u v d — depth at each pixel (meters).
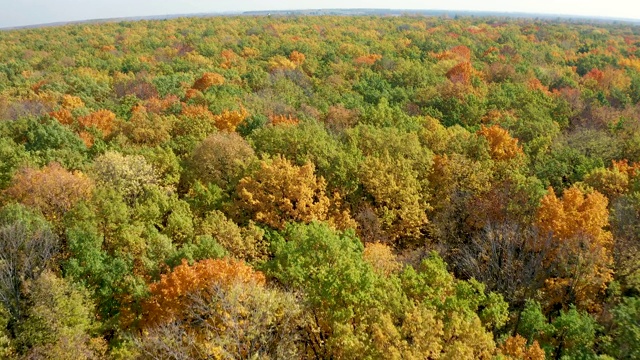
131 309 30.58
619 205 42.41
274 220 43.97
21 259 30.50
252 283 26.77
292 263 29.81
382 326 23.89
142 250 35.31
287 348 24.59
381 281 28.42
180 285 27.83
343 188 47.84
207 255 33.00
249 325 24.36
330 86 96.38
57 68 117.12
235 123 66.12
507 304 28.72
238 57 130.88
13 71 117.00
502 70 105.81
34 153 50.59
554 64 120.81
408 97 91.50
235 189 49.62
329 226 41.56
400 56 129.62
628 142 61.59
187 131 63.47
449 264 40.88
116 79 106.12
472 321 25.11
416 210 45.66
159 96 89.81
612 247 38.72
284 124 60.12
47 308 27.56
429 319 23.58
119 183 46.03
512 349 25.12
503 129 64.50
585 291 35.56
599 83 102.56
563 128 74.00
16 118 72.88
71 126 66.25
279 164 46.56
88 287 31.56
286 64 117.12
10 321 28.22
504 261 38.34
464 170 50.53
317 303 27.23
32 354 26.06
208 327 25.97
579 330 27.50
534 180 46.25
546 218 40.66
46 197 40.69
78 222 35.50
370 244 39.72
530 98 81.88
